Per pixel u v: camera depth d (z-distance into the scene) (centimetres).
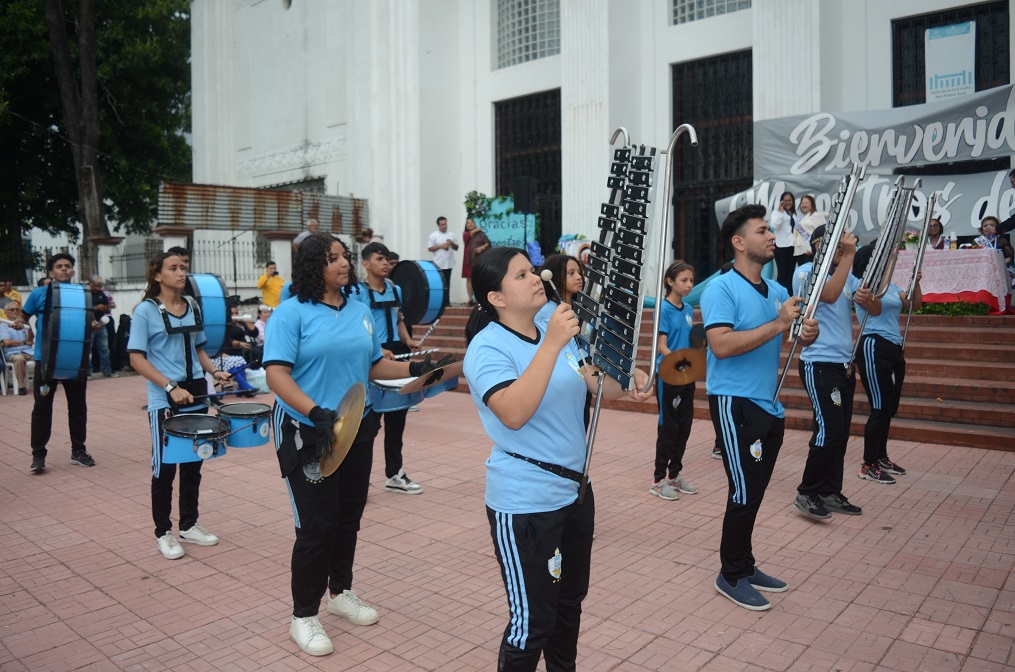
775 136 1206
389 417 647
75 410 774
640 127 1442
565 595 298
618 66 1398
